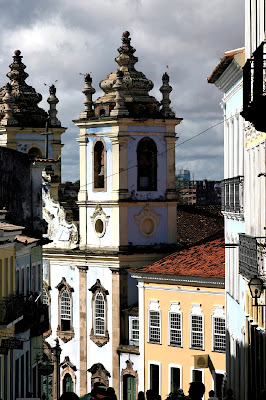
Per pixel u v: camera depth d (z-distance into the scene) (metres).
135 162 76.94
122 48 78.56
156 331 70.75
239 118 46.78
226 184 50.00
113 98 77.12
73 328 78.88
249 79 29.59
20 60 86.81
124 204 76.19
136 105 77.00
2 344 41.94
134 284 76.56
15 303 43.22
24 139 85.06
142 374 71.69
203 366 66.00
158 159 77.81
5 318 41.78
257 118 28.17
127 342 75.69
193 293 67.94
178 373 69.31
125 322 75.81
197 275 66.88
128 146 76.56
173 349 69.38
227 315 54.88
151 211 77.38
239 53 44.84
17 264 47.28
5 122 84.31
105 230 77.00
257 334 39.75
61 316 79.62
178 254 71.88
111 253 75.94
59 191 81.31
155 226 77.62
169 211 78.19
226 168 52.06
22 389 47.75
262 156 37.97
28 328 48.03
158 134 77.69
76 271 78.56
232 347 52.19
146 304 71.19
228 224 52.66
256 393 40.16
